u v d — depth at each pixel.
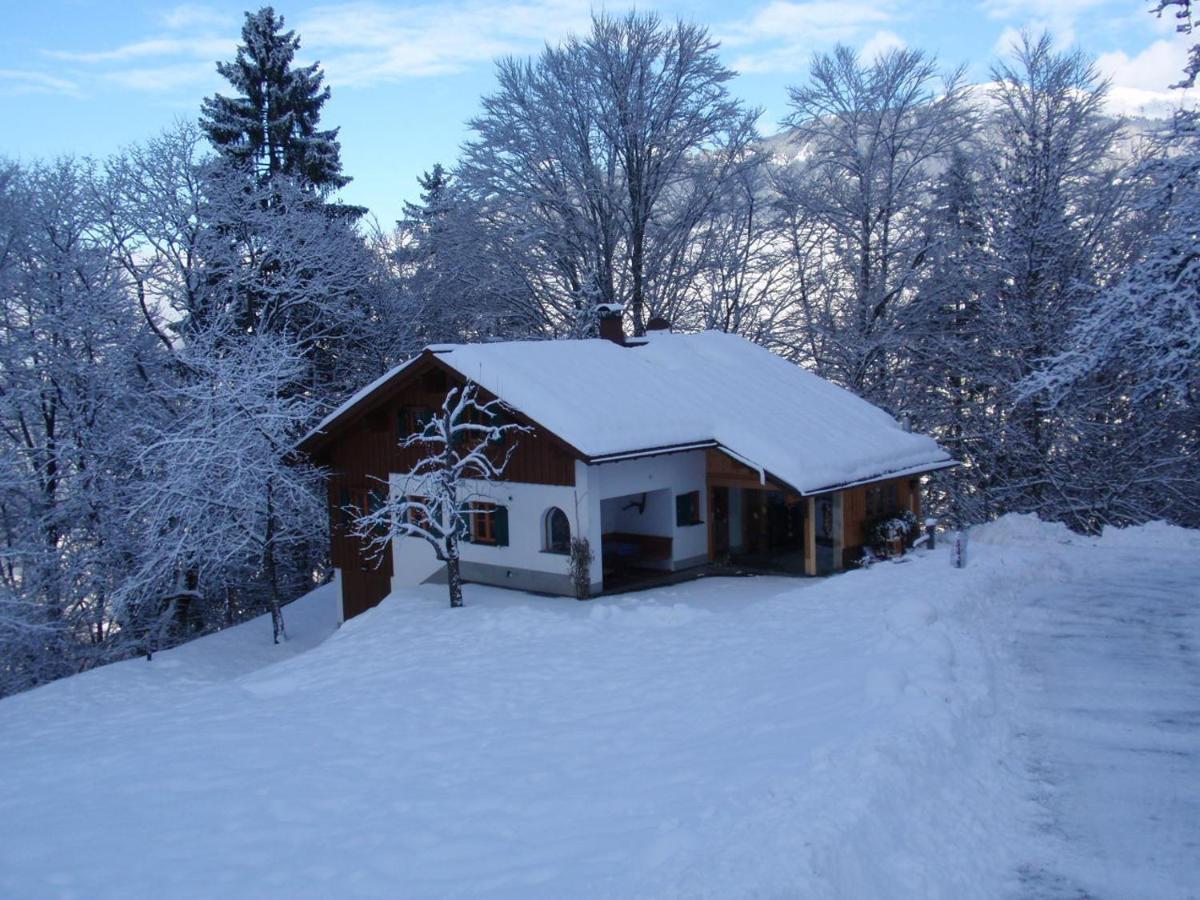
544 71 33.91
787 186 34.28
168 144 28.72
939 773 7.68
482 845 7.36
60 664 24.61
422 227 40.19
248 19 36.94
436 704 12.30
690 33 33.81
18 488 24.69
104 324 26.30
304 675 15.33
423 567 23.06
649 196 34.66
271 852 7.56
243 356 24.91
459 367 20.94
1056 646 12.28
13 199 25.52
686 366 25.23
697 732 9.90
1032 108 30.70
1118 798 7.62
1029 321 30.48
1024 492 31.95
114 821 8.45
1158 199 14.66
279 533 26.12
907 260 32.78
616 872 6.23
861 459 22.03
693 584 20.53
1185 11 13.80
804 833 6.14
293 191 32.53
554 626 16.28
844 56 33.00
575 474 19.72
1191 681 10.60
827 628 13.79
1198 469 30.05
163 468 23.61
